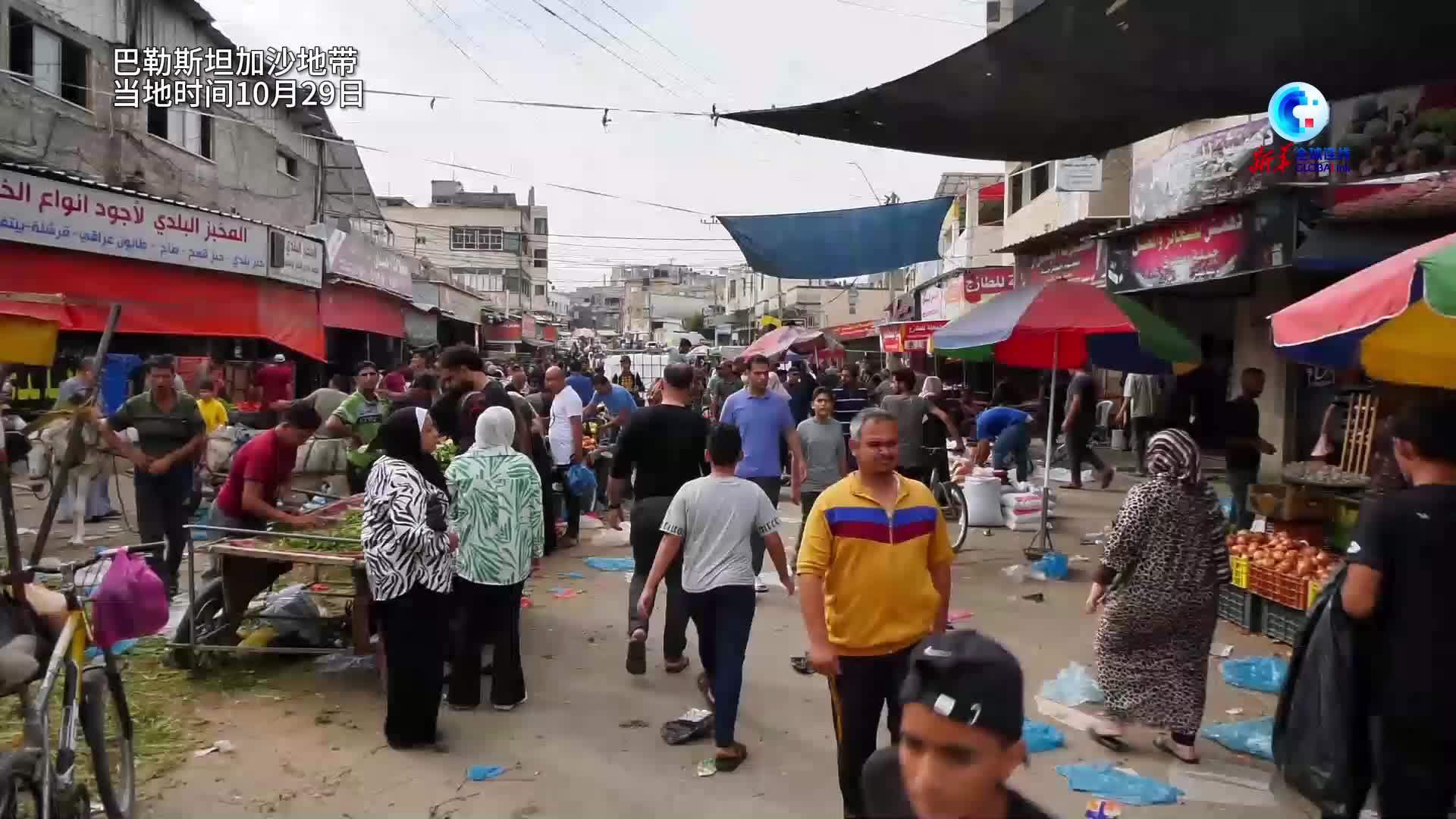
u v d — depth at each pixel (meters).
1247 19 5.71
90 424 8.12
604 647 7.23
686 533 5.34
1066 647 7.14
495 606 5.94
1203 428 13.59
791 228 12.97
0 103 13.92
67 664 4.00
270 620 6.64
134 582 4.25
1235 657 6.84
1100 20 5.78
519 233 64.12
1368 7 5.46
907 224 13.02
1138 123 7.93
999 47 6.22
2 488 4.00
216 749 5.23
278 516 6.64
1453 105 10.20
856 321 53.53
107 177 16.50
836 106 7.52
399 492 5.24
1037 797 4.76
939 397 13.09
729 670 5.12
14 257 12.67
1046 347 9.85
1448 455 3.38
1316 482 8.10
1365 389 9.70
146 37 17.97
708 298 94.12
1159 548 5.08
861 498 3.96
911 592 3.87
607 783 4.93
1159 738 5.30
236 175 21.52
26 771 3.46
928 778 1.88
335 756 5.21
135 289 14.55
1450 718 3.26
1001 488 11.93
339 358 25.95
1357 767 3.55
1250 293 15.27
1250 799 4.72
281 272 18.03
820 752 5.34
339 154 27.69
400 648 5.24
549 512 10.29
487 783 4.91
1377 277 4.14
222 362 17.70
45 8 15.13
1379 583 3.39
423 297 30.91
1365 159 11.12
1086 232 19.61
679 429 6.76
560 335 70.25
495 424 5.96
